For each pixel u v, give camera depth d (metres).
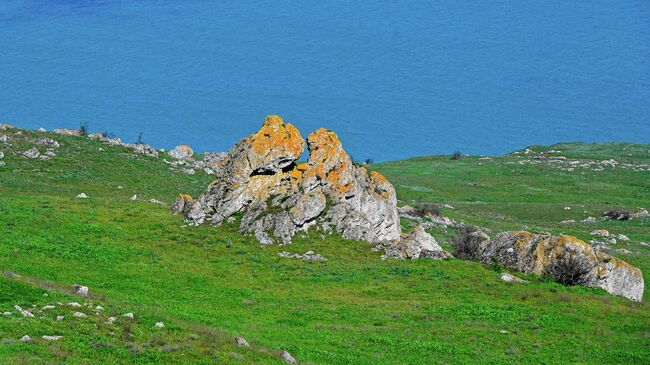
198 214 72.94
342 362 41.00
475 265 66.44
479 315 52.47
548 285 61.06
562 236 66.19
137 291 52.31
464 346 45.59
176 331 40.34
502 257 67.19
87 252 59.81
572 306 55.41
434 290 58.88
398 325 49.50
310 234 71.88
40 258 56.38
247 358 37.72
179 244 66.75
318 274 61.69
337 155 76.31
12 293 41.66
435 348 44.69
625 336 49.59
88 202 76.62
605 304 56.41
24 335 35.16
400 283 60.50
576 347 46.84
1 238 59.75
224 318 48.00
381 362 41.56
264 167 74.06
